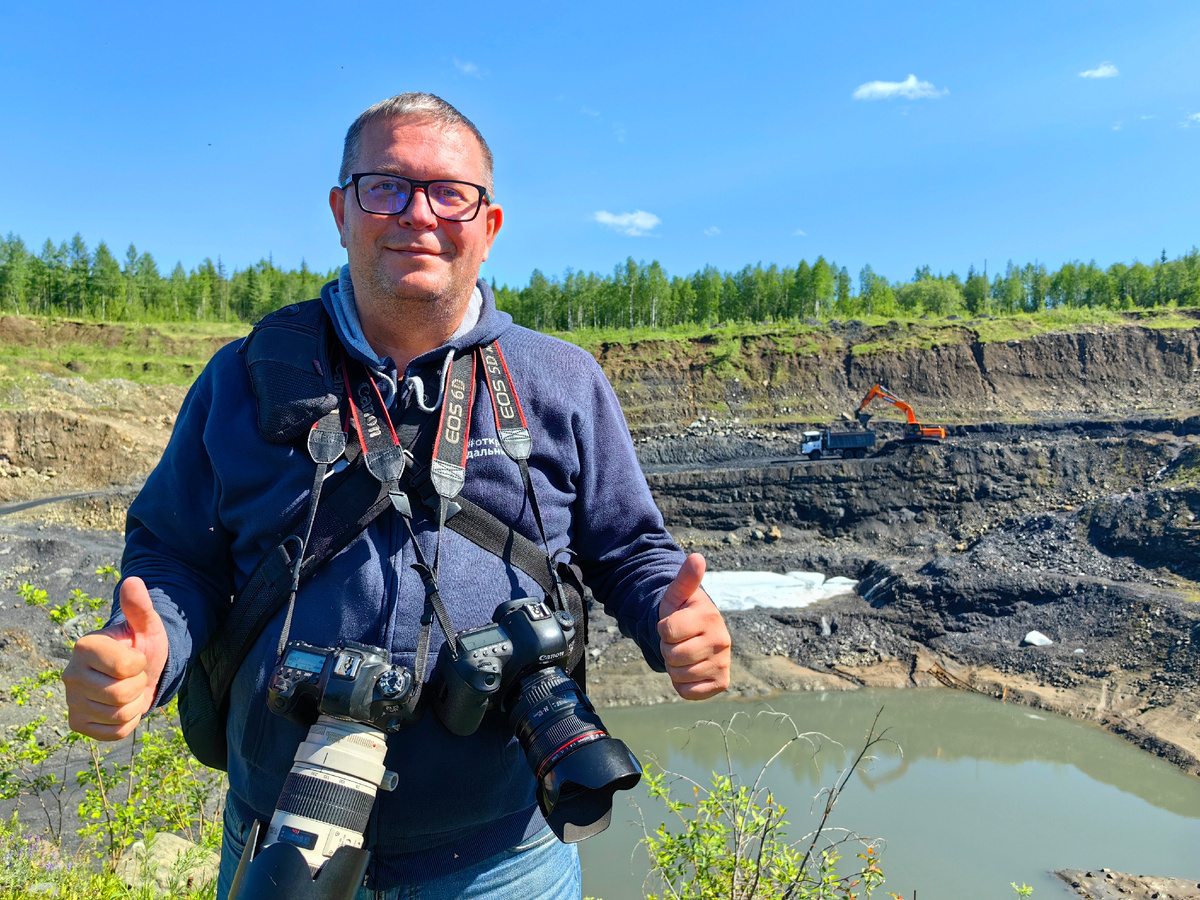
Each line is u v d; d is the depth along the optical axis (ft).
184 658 4.69
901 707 82.02
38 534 102.78
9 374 155.12
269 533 5.03
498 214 5.78
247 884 3.99
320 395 5.01
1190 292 284.00
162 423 152.66
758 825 14.12
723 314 305.94
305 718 4.60
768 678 88.84
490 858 5.22
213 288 320.09
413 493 5.08
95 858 16.85
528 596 5.26
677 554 6.06
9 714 54.29
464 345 5.38
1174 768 66.23
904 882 45.34
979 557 111.14
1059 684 84.53
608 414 6.03
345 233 5.50
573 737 4.51
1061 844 51.98
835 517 131.64
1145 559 100.99
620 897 39.14
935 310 321.32
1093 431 144.46
